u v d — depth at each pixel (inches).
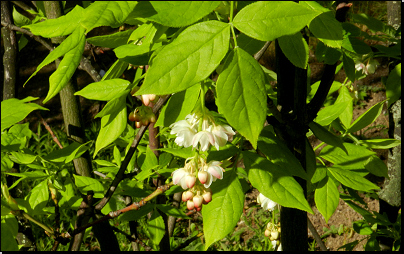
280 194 19.0
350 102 29.4
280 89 22.5
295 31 15.9
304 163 22.7
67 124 31.9
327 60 22.7
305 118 22.0
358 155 24.6
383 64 88.9
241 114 15.8
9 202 19.6
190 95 19.7
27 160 24.0
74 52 18.4
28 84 90.9
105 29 83.1
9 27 31.9
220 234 18.8
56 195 24.8
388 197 35.5
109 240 30.8
